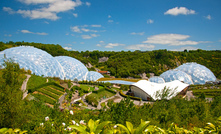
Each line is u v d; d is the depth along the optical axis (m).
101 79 97.44
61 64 89.44
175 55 148.25
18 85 9.65
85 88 68.44
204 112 20.73
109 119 17.42
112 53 166.62
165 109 19.73
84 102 47.88
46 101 37.06
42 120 9.73
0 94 8.48
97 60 163.75
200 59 137.00
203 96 49.50
